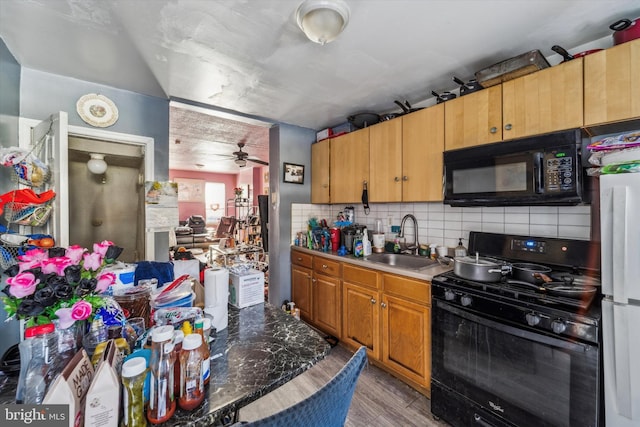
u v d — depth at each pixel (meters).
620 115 1.22
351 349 2.39
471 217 2.07
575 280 1.38
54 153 1.53
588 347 1.10
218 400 0.68
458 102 1.82
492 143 1.65
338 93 2.22
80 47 1.56
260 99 2.35
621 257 1.04
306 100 2.38
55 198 1.50
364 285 2.19
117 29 1.40
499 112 1.62
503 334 1.35
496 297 1.37
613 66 1.24
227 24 1.36
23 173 1.42
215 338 1.00
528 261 1.70
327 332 2.62
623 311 1.03
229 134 3.99
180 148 4.95
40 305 0.63
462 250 2.04
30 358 0.62
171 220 2.33
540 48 1.58
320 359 0.89
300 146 3.19
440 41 1.50
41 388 0.60
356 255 2.47
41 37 1.46
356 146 2.62
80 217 2.11
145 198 2.21
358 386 1.93
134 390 0.58
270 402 1.80
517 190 1.52
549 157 1.41
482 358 1.43
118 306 0.87
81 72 1.85
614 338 1.06
